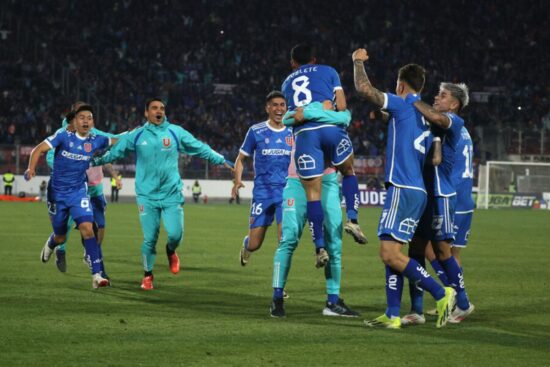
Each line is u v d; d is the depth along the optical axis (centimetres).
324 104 2736
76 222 3322
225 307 2888
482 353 2131
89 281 3550
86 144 3362
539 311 2878
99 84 15200
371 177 13825
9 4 16188
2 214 8375
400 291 2530
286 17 17338
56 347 2119
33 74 15225
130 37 16375
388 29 17350
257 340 2258
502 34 17412
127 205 11412
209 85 15600
